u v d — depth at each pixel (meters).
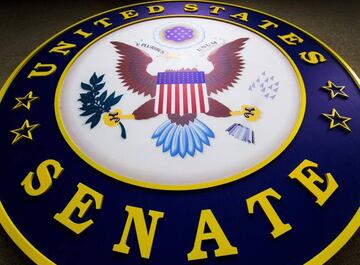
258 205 1.79
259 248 1.65
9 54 3.18
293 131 2.15
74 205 1.81
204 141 2.09
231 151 2.03
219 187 1.86
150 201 1.81
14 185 1.92
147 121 2.23
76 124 2.22
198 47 2.90
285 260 1.62
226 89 2.46
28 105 2.37
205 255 1.62
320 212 1.77
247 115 2.26
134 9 3.43
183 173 1.93
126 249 1.65
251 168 1.94
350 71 2.57
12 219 1.79
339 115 2.25
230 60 2.73
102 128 2.19
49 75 2.62
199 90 2.45
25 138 2.15
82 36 3.04
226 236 1.68
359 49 3.15
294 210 1.78
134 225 1.73
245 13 3.32
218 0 3.86
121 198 1.83
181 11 3.38
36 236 1.73
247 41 2.94
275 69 2.63
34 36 3.42
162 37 3.03
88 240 1.69
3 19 3.67
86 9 3.80
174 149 2.05
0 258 1.79
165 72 2.62
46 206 1.82
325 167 1.96
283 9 3.74
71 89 2.49
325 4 3.81
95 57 2.80
